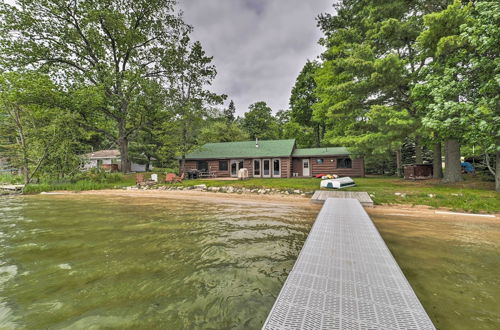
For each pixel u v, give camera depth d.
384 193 9.58
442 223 6.11
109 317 2.31
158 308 2.46
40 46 17.55
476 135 7.11
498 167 8.80
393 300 2.12
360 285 2.39
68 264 3.62
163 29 20.45
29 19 16.61
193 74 18.48
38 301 2.60
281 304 2.06
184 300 2.62
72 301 2.60
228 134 34.19
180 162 22.39
